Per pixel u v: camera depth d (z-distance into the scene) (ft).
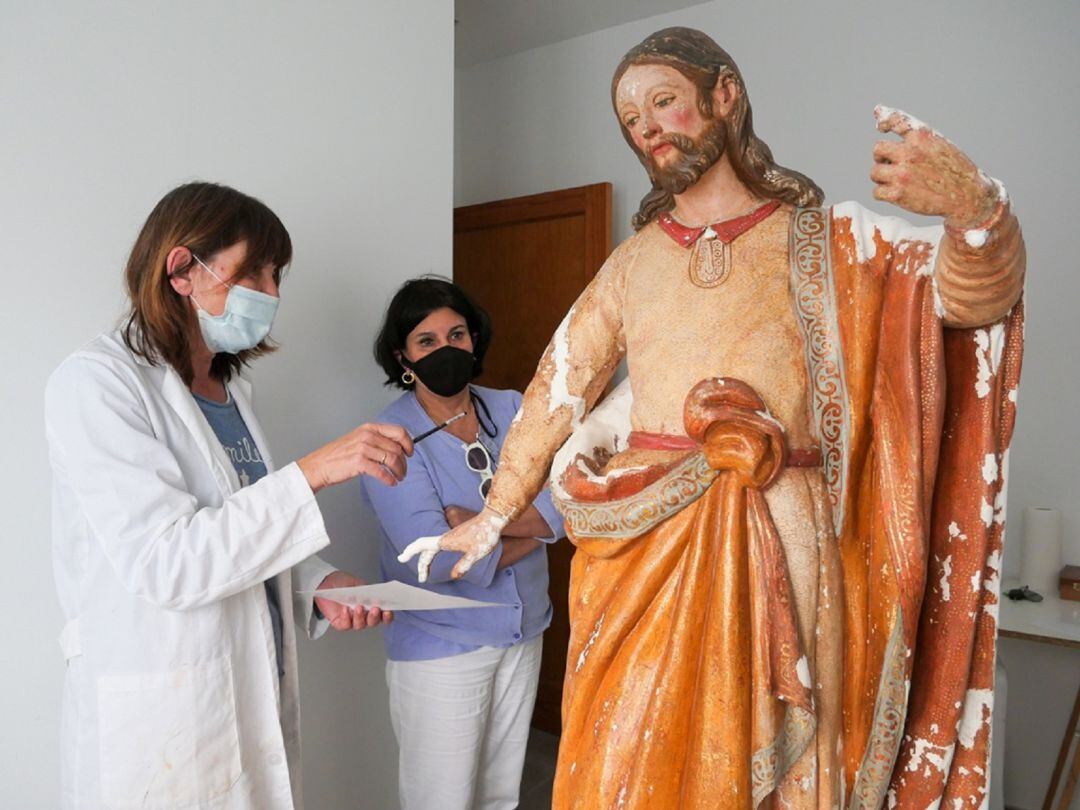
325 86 5.98
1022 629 6.21
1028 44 7.34
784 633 2.60
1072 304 7.28
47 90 4.74
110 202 5.00
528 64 10.02
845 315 2.73
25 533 4.80
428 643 5.53
